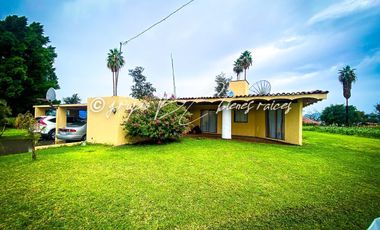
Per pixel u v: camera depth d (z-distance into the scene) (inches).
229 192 161.0
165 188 167.6
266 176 201.9
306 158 283.7
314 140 536.7
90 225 114.1
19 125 272.7
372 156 313.3
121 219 120.3
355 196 157.2
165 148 350.6
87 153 307.0
